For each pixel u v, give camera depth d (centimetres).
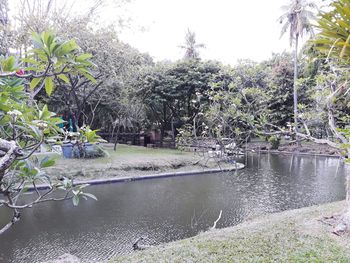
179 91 1395
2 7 639
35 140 139
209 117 584
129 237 450
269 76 900
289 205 620
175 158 1051
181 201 648
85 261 365
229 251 294
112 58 970
